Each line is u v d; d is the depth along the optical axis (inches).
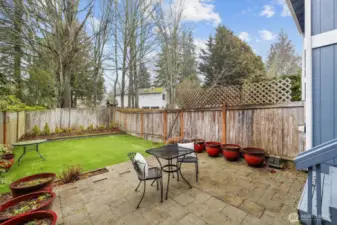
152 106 834.2
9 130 217.8
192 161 119.6
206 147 180.4
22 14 283.4
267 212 82.6
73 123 357.4
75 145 250.1
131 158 103.6
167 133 256.7
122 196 100.6
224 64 677.3
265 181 117.9
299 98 248.2
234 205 89.2
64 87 383.6
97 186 113.7
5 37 282.5
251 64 668.1
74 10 334.3
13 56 316.5
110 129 386.9
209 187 110.2
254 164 144.7
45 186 93.6
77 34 344.5
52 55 342.3
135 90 484.1
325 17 97.5
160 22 449.4
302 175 127.3
